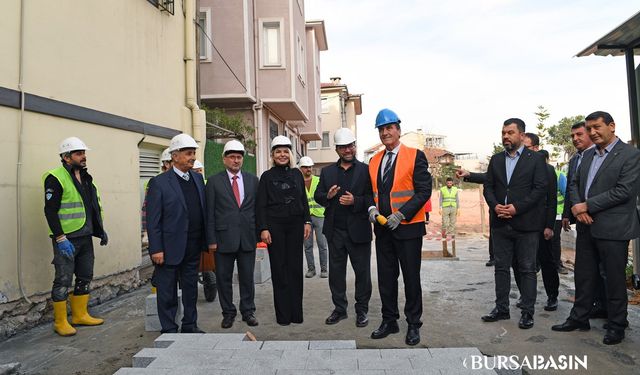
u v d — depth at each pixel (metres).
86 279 5.27
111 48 6.70
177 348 3.71
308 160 7.83
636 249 6.07
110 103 6.65
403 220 4.36
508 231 4.94
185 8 9.16
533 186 4.80
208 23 13.26
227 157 5.12
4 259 4.87
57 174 4.93
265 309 5.81
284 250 5.09
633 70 6.09
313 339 4.61
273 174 5.13
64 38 5.77
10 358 4.26
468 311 5.52
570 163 5.49
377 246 4.64
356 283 5.02
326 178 5.11
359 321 4.97
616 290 4.27
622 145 4.35
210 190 5.01
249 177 5.29
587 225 4.53
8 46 4.97
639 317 5.01
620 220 4.25
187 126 8.98
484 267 8.53
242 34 13.30
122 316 5.64
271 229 5.05
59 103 5.64
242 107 14.27
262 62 14.57
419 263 4.44
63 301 4.92
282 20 14.68
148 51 7.73
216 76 13.24
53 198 4.82
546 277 5.41
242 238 5.05
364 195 4.94
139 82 7.43
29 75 5.23
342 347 3.72
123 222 6.87
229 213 5.02
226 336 4.03
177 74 8.78
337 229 5.07
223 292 5.06
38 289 5.25
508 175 4.95
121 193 6.85
